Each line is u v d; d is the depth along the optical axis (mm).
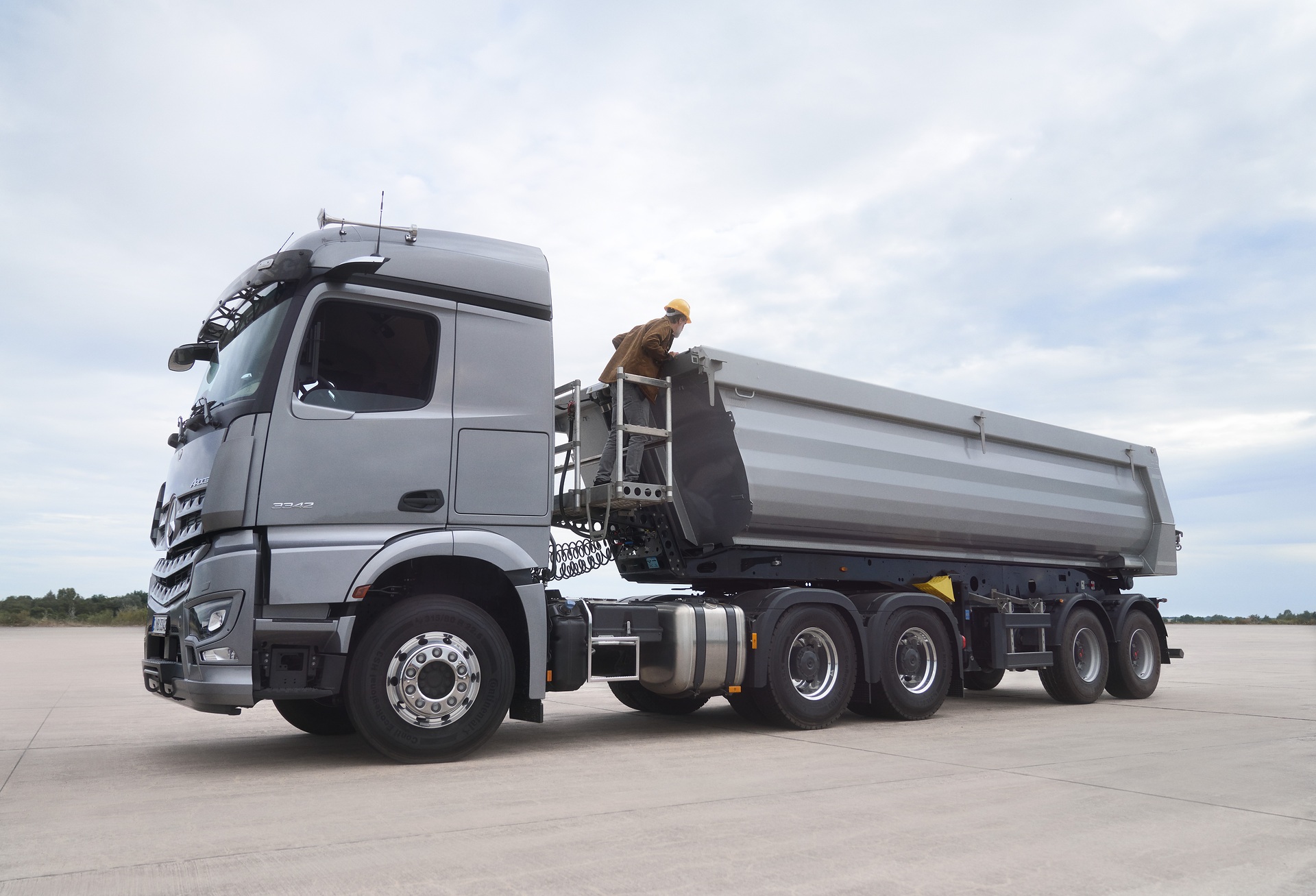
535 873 3477
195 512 5867
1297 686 12945
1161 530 12203
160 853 3727
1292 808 4707
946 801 4793
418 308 6293
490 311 6570
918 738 7312
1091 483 11320
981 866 3625
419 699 5949
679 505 8086
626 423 7836
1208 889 3385
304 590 5656
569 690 6621
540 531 6492
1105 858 3768
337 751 6629
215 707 5590
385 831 4105
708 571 8289
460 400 6352
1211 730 7914
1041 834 4137
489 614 6523
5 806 4641
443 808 4582
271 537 5668
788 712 7691
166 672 5855
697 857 3705
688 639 7289
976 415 9867
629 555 8555
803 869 3549
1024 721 8602
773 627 7688
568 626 6656
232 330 6609
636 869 3525
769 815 4449
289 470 5742
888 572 9398
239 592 5543
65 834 4043
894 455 9016
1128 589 12500
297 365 5879
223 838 3982
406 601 6043
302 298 5977
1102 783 5336
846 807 4641
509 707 6543
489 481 6352
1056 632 10211
